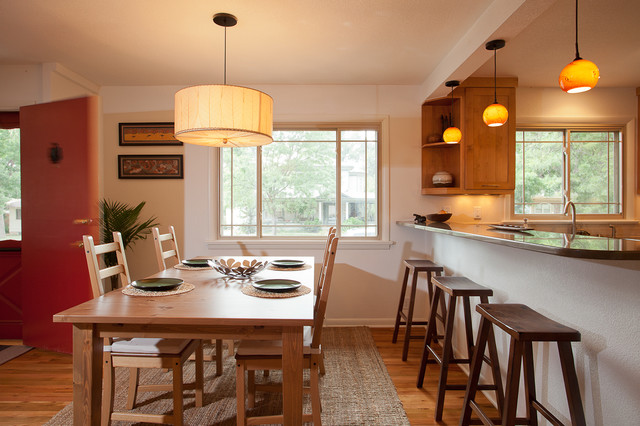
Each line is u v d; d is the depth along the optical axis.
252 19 2.41
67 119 3.04
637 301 1.25
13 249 3.31
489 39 2.31
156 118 3.71
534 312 1.59
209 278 2.24
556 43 2.79
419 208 3.73
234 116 1.96
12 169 3.39
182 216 3.72
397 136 3.73
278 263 2.63
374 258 3.73
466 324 2.24
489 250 2.32
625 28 2.56
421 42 2.75
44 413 2.13
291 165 3.84
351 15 2.36
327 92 3.72
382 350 3.10
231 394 2.33
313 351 1.81
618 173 3.91
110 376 1.81
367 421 2.05
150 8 2.28
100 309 1.56
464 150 3.44
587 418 1.48
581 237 1.79
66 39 2.71
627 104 3.86
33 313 3.11
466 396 1.75
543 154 3.91
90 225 2.99
